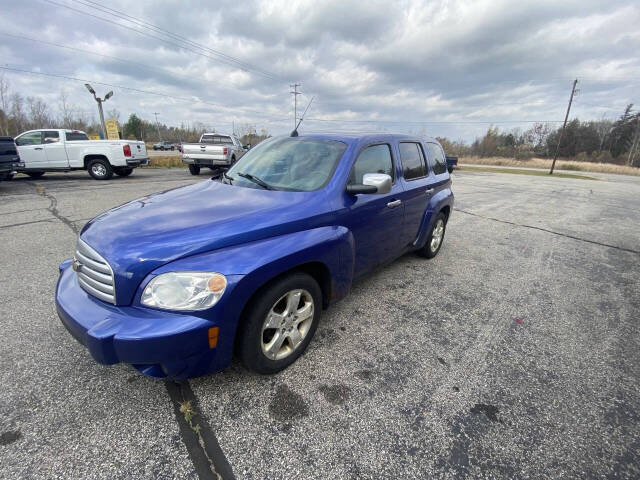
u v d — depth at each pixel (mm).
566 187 19422
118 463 1670
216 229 2047
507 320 3260
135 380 2217
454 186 16609
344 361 2510
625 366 2613
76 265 2150
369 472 1670
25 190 9398
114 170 13398
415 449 1807
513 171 38312
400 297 3643
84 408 1984
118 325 1755
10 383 2148
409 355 2623
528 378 2422
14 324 2795
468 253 5348
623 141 79625
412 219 3891
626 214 10039
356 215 2818
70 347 2521
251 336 2064
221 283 1849
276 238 2189
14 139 11078
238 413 1993
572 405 2176
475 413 2072
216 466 1675
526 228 7406
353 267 2793
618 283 4336
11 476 1579
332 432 1892
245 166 3309
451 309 3426
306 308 2447
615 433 1966
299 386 2232
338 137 3217
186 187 3143
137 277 1830
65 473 1606
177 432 1857
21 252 4492
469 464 1732
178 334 1733
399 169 3631
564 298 3820
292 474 1647
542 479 1666
